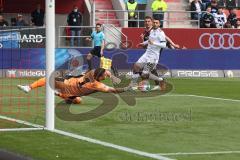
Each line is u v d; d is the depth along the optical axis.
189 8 69.69
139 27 62.31
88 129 21.83
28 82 44.88
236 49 60.81
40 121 23.61
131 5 66.12
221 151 17.92
